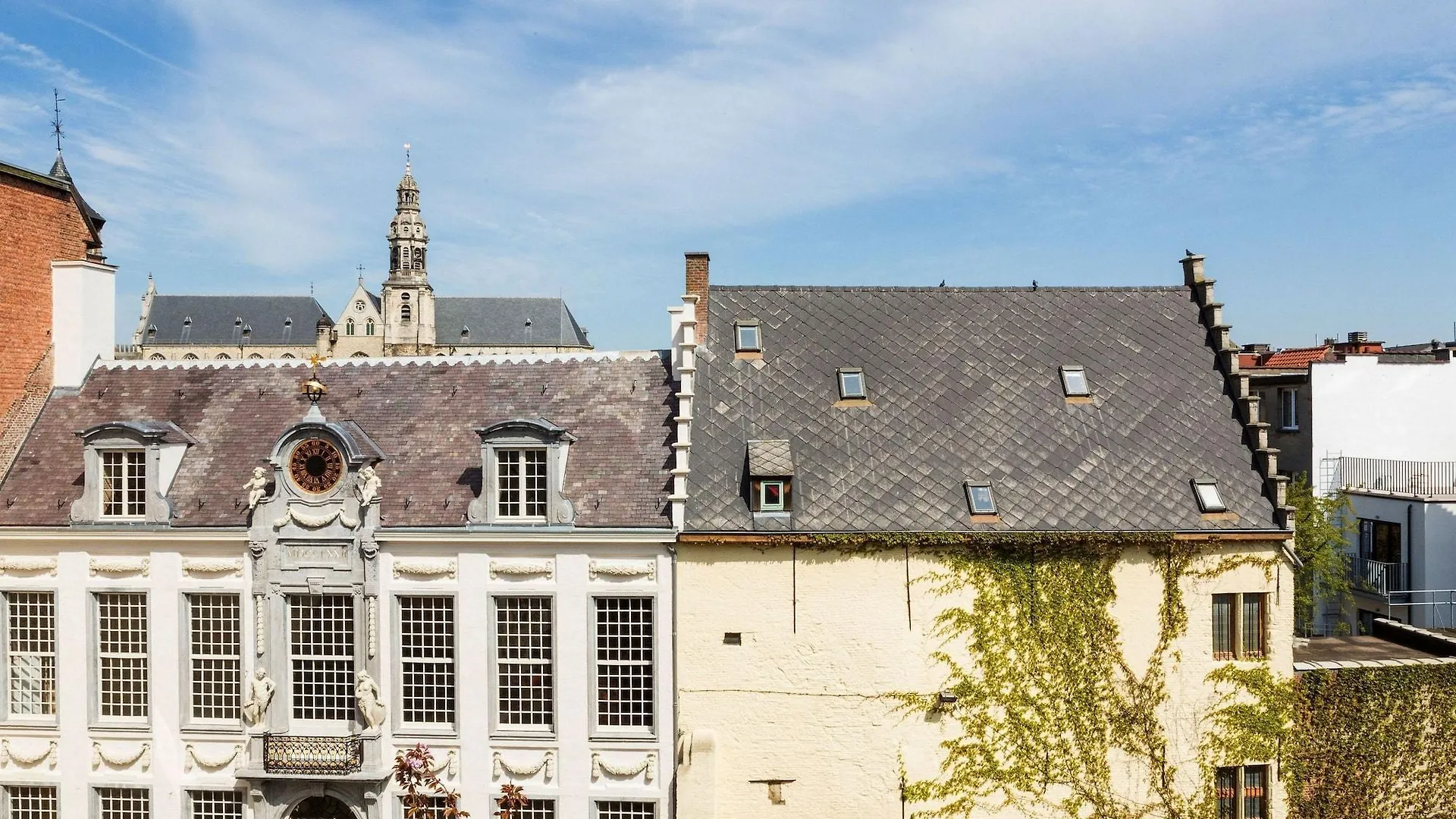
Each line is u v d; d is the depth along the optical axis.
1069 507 22.67
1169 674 22.50
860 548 21.84
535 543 22.11
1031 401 24.91
